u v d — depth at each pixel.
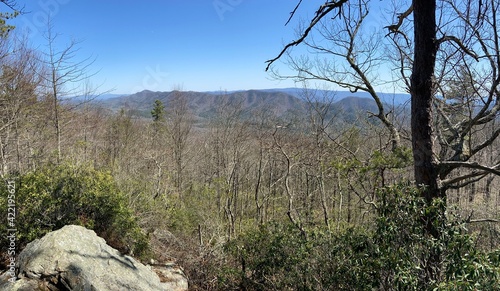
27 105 11.24
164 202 11.60
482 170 4.54
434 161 4.23
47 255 4.81
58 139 10.26
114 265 5.39
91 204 6.51
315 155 11.63
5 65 10.30
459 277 2.84
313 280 5.69
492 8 4.06
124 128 20.86
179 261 8.24
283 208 13.52
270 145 13.48
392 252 3.50
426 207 3.49
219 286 7.69
